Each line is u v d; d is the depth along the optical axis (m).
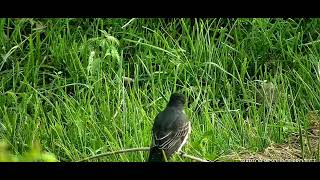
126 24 15.09
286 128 13.15
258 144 12.54
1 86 14.15
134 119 12.61
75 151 11.95
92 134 12.48
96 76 14.06
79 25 15.48
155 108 13.19
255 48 15.47
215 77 14.52
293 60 15.17
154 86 13.95
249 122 13.28
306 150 12.41
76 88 14.10
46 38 15.11
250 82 14.44
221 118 13.56
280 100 13.98
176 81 14.73
